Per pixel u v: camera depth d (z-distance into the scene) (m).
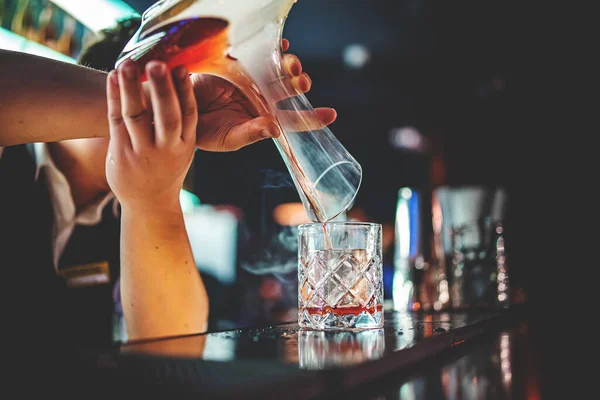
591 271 2.00
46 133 0.58
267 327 0.63
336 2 3.29
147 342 0.49
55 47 1.02
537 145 2.83
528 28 2.93
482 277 1.00
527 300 1.09
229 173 2.45
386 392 0.39
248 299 2.25
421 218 1.29
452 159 3.88
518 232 2.30
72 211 0.90
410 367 0.47
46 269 0.89
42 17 1.01
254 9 0.53
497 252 1.01
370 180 4.80
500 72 3.41
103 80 0.59
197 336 0.54
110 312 0.95
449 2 3.09
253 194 2.00
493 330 0.73
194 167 2.45
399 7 3.30
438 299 1.21
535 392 0.40
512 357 0.53
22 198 0.87
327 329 0.60
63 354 0.43
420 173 4.68
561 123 2.79
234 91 0.62
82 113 0.57
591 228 2.38
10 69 0.56
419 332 0.57
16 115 0.56
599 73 2.72
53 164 0.88
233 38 0.54
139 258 0.68
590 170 2.65
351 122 4.80
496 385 0.41
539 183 2.72
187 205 2.20
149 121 0.52
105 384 0.36
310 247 0.62
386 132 4.75
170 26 0.53
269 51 0.56
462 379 0.43
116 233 0.98
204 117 0.61
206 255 2.45
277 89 0.56
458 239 1.03
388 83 4.38
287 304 2.18
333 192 0.55
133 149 0.53
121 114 0.52
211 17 0.52
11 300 0.85
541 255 2.17
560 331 0.73
